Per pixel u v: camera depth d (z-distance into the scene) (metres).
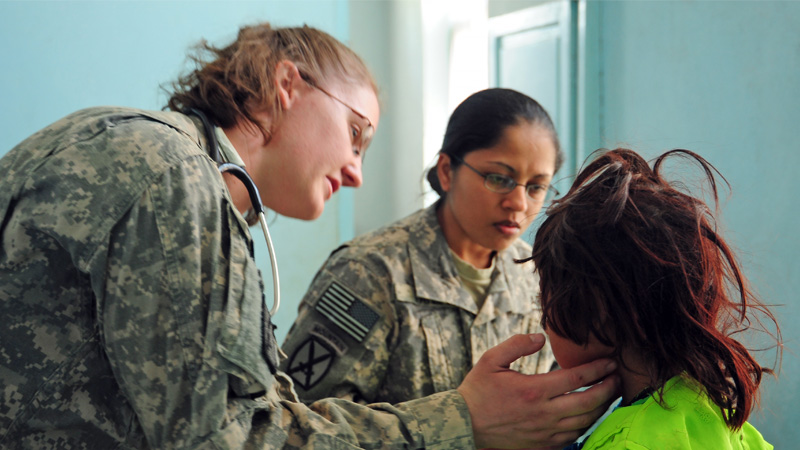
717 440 0.76
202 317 0.69
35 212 0.69
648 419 0.76
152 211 0.69
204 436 0.68
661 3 1.99
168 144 0.72
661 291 0.76
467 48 3.06
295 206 0.94
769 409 1.67
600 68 2.21
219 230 0.72
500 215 1.18
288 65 0.91
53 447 0.71
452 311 1.23
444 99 3.11
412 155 3.10
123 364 0.69
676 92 1.96
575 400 0.81
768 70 1.71
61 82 2.38
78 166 0.70
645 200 0.79
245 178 0.83
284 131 0.90
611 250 0.77
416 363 1.20
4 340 0.69
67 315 0.71
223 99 0.86
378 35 3.01
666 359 0.77
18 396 0.70
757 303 0.95
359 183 1.01
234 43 0.94
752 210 1.76
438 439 0.80
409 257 1.24
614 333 0.79
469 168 1.19
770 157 1.71
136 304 0.68
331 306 1.20
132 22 2.47
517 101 1.18
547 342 1.33
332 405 0.80
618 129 2.17
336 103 0.94
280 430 0.73
